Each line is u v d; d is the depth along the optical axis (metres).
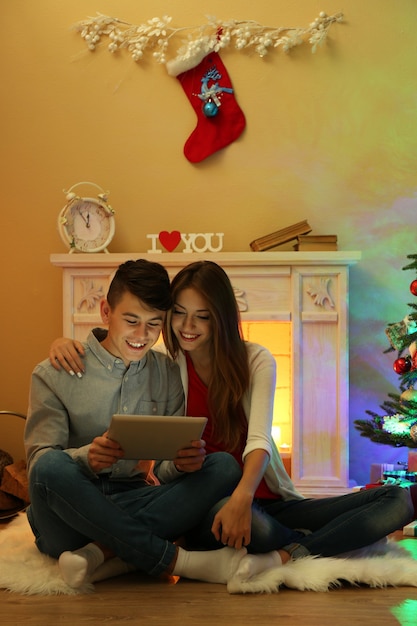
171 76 4.17
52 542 2.17
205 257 3.80
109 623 1.77
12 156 4.23
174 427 2.03
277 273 3.80
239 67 4.14
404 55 4.10
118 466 2.27
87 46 4.20
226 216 4.14
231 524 2.08
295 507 2.40
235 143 4.14
